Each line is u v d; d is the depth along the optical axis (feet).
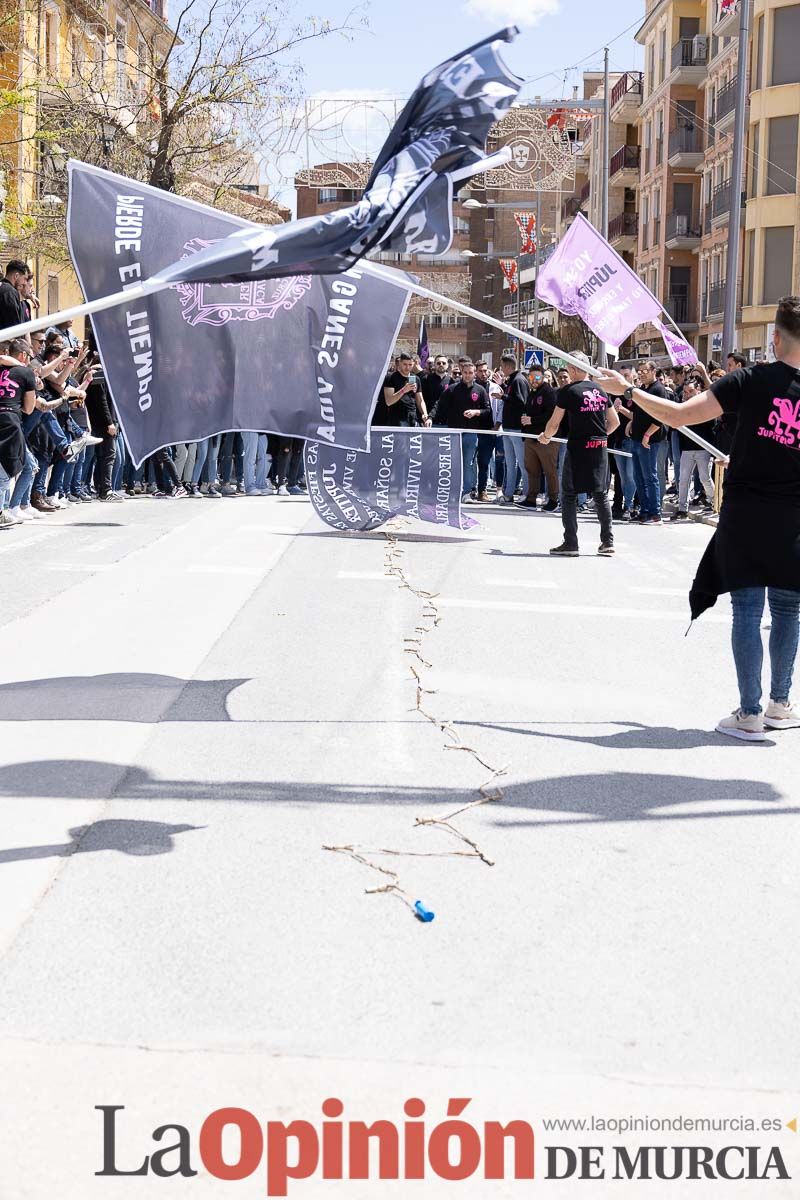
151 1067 10.88
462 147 20.39
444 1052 11.23
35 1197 9.22
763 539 21.08
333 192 239.30
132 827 16.74
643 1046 11.44
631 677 26.55
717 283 180.34
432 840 16.52
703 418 21.12
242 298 24.18
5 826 16.60
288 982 12.50
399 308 24.54
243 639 28.99
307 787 18.57
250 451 67.26
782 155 157.58
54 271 132.36
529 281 211.82
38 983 12.39
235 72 97.04
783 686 22.50
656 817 17.57
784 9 155.84
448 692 24.56
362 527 48.19
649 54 213.87
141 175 104.37
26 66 112.27
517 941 13.55
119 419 23.99
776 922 14.17
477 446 69.36
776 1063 11.21
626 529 57.11
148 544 44.55
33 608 32.14
